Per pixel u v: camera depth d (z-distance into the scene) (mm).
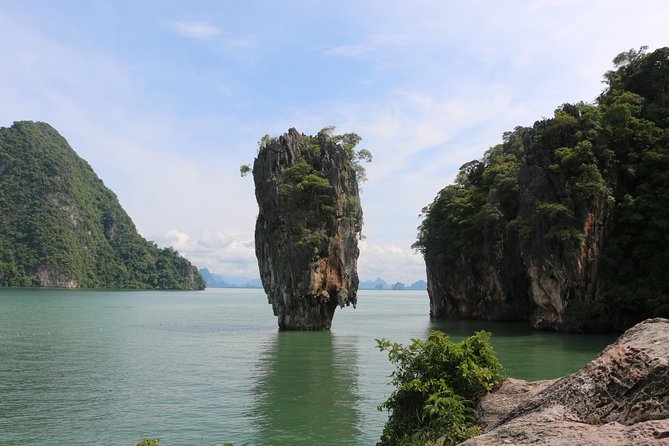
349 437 16859
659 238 51281
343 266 59094
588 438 5422
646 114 58438
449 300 81688
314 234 57312
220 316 84062
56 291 186125
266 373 29234
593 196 52438
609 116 56750
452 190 79500
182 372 29625
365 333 54094
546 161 56906
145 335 51531
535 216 55344
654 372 6387
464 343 12125
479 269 74750
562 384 7371
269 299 61906
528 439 5848
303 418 19297
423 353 12172
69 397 23203
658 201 52188
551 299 54500
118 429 18234
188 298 174625
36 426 18688
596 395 6625
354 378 27594
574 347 40094
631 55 66500
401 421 11656
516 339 46281
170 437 17234
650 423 5414
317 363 33000
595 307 51531
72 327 58969
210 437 17156
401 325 65125
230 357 35875
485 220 69062
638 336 7664
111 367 31469
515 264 69812
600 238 53250
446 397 10734
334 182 59000
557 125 57344
